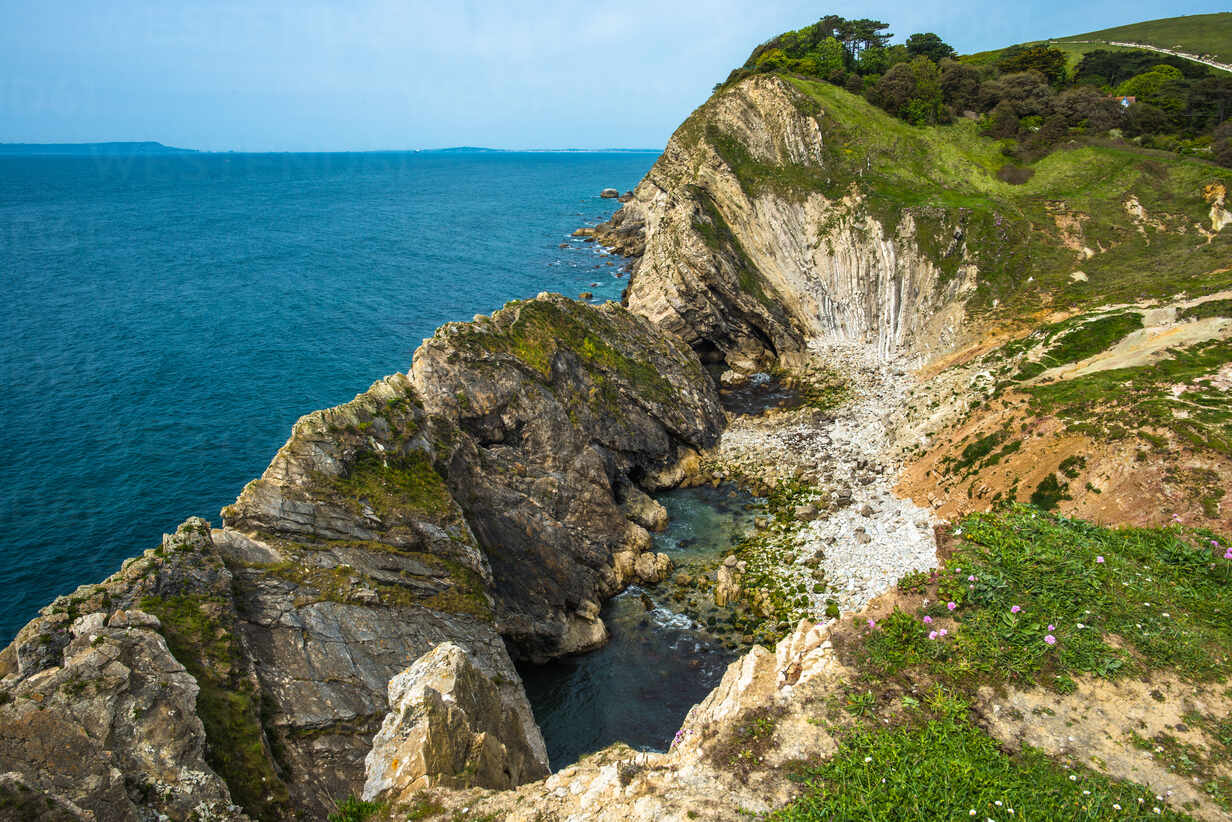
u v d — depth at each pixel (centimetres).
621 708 2705
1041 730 1298
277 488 2430
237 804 1477
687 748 1405
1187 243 5744
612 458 4025
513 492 3306
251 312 7862
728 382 6069
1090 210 6469
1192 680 1384
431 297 8738
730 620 3142
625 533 3650
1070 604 1564
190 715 1546
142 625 1709
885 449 4381
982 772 1195
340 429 2703
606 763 1467
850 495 3922
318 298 8550
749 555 3531
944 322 5878
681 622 3161
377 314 7950
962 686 1399
